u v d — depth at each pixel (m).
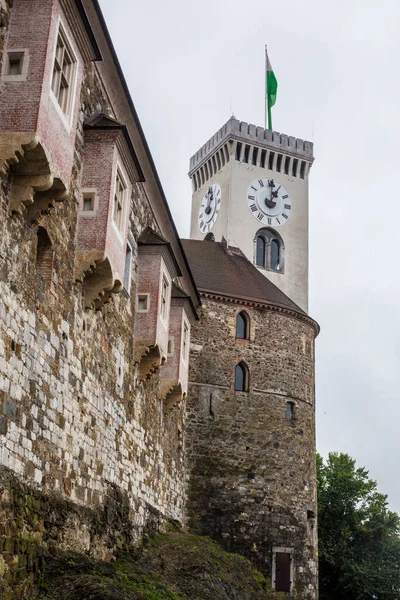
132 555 22.83
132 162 21.34
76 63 16.94
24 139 14.17
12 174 14.64
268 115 63.12
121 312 23.78
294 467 38.56
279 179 57.78
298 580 36.91
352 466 60.69
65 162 15.82
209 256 44.50
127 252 24.92
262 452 37.81
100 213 19.33
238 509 36.38
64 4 15.76
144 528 25.94
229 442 37.25
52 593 14.93
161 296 26.69
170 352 31.11
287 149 58.19
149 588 19.11
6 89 14.50
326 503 59.09
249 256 54.78
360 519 58.44
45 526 15.62
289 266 55.84
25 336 15.12
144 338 25.64
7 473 13.82
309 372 41.25
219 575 25.05
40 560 15.12
